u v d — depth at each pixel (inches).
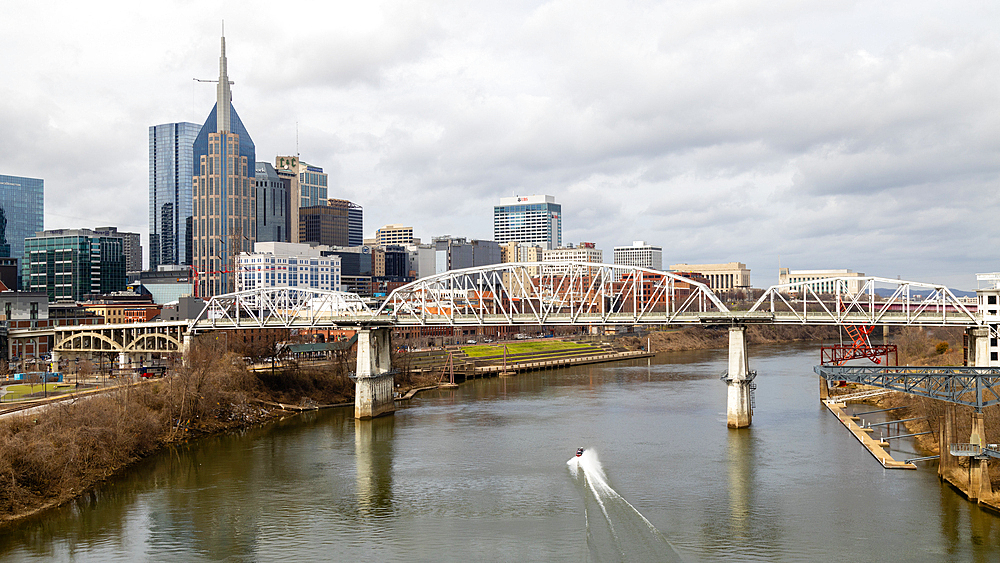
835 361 7396.7
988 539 3447.3
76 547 3511.3
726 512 3924.7
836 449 5182.1
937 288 6122.1
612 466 4849.9
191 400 5930.1
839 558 3304.6
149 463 5009.8
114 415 5044.3
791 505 3998.5
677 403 7352.4
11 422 4446.4
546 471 4758.9
